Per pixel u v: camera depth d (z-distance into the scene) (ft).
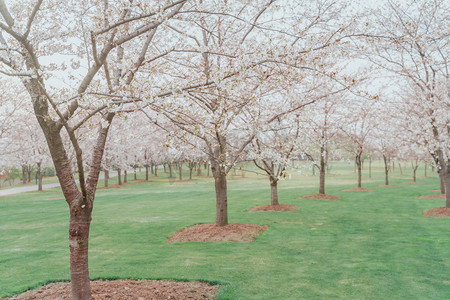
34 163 124.88
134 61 25.96
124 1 17.12
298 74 22.63
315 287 24.56
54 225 54.24
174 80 29.14
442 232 42.42
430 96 50.52
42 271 28.89
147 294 21.75
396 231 43.93
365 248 35.78
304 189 100.89
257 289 23.91
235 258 31.86
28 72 15.08
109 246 38.50
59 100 16.19
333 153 130.11
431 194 82.53
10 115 87.61
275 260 31.27
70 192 18.95
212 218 54.60
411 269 28.73
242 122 27.20
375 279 26.32
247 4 28.96
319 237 40.91
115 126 81.51
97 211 67.87
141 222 53.67
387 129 86.63
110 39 18.95
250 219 52.70
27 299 21.90
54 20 18.58
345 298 22.59
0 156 103.40
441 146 53.88
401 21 40.81
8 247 39.91
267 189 104.27
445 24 40.32
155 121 15.56
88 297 19.63
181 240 40.09
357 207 64.59
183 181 147.54
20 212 70.59
